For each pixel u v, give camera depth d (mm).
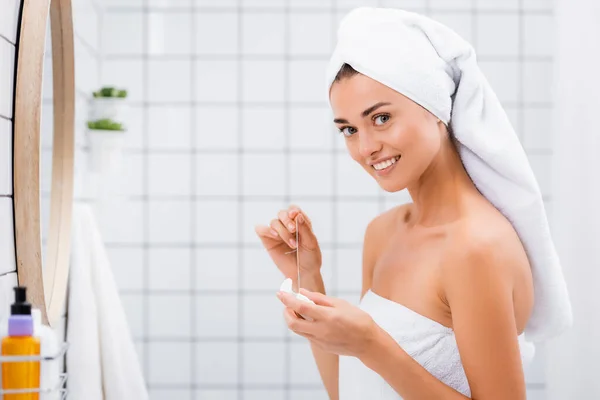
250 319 2072
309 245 1187
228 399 2070
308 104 2062
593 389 1584
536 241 981
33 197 1024
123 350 1447
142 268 2059
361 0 2055
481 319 863
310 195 2070
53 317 1199
